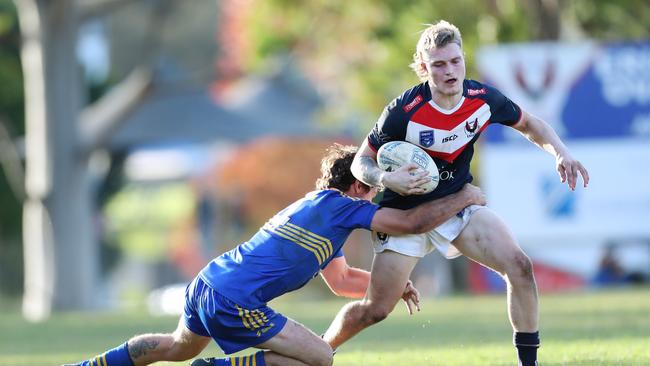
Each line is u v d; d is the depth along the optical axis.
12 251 141.12
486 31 102.94
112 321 68.50
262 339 26.53
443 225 27.84
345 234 27.17
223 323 26.42
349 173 28.36
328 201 27.05
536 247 84.62
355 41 109.00
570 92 84.00
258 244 26.83
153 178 193.38
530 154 84.06
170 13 92.81
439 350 37.53
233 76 100.88
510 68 84.12
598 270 84.38
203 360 26.75
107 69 119.94
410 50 103.94
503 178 84.31
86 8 93.81
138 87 93.62
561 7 104.00
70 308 93.25
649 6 105.50
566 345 36.81
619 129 83.88
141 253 180.50
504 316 56.41
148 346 27.73
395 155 27.00
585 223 84.25
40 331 60.72
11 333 59.59
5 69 134.62
